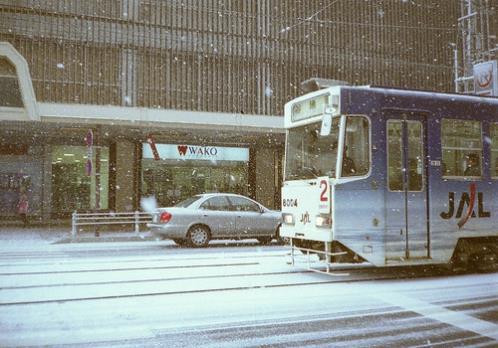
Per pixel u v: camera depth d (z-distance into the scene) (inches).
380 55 1070.4
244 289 297.6
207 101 948.0
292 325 217.3
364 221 316.8
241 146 1026.7
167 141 970.1
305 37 1017.5
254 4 987.3
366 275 353.1
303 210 342.6
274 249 546.3
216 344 190.2
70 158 1002.1
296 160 362.6
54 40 852.6
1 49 730.8
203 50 949.8
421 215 334.0
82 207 1002.1
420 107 341.1
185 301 263.7
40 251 526.6
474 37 984.9
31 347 186.2
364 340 196.1
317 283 318.7
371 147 323.0
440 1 1117.7
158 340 195.3
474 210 354.6
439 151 345.1
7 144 971.9
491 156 368.5
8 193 972.6
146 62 915.4
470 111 362.3
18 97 762.8
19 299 268.5
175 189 984.9
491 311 245.1
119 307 250.1
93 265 402.9
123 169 962.7
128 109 789.9
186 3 946.7
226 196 595.5
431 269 382.9
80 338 197.8
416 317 233.0
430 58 1105.4
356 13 1056.2
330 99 318.0
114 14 897.5
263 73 985.5
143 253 500.7
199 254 487.8
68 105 762.2
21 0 837.8
